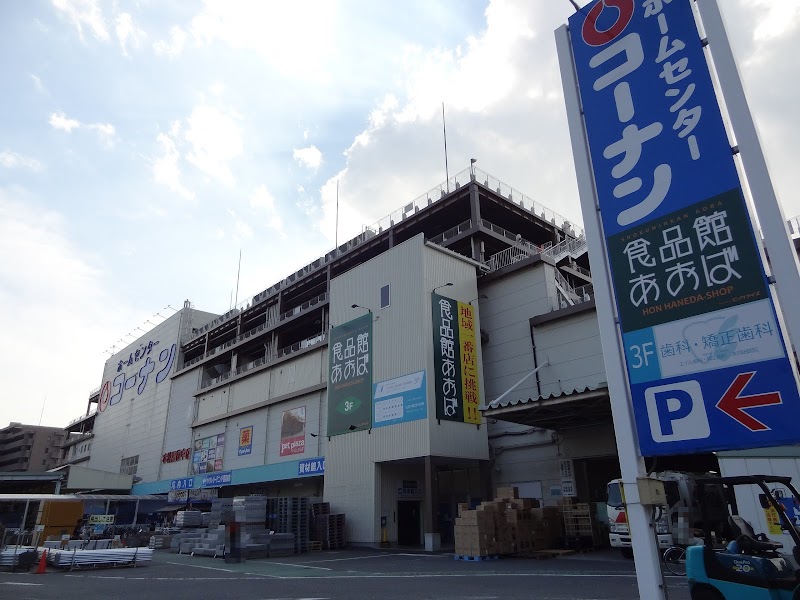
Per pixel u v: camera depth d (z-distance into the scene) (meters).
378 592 11.82
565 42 6.59
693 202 5.04
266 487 46.03
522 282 30.36
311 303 52.47
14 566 18.55
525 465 27.11
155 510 53.72
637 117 5.65
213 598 11.27
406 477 28.58
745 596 7.29
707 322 4.73
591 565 16.33
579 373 26.59
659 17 5.75
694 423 4.64
